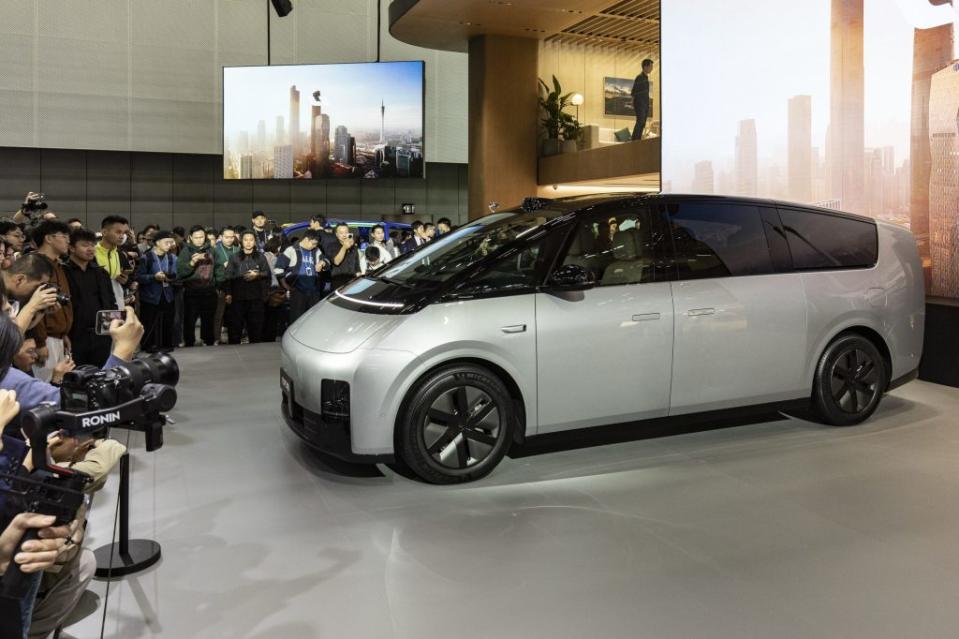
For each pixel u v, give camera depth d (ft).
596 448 13.41
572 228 12.51
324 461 12.87
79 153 48.52
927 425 14.74
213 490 11.49
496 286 11.80
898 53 18.10
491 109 35.14
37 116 46.29
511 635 7.36
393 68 42.29
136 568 8.73
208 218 51.85
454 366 11.44
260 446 13.79
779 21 20.62
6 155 46.91
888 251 14.90
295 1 51.16
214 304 27.53
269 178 43.88
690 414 13.16
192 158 51.16
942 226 17.80
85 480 5.15
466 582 8.47
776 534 9.75
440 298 11.52
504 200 35.76
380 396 11.08
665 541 9.54
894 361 14.82
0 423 5.02
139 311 24.91
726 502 10.85
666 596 8.13
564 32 36.52
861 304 14.32
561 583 8.43
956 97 17.15
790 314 13.62
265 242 33.45
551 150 35.86
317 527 10.06
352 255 26.08
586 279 11.81
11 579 4.76
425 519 10.30
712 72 22.72
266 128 43.73
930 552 9.22
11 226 18.97
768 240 13.76
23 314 10.42
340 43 52.65
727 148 22.35
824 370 14.12
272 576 8.64
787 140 20.59
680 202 13.32
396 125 42.50
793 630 7.44
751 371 13.39
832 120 19.51
